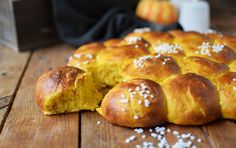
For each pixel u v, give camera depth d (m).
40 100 0.35
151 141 0.31
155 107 0.32
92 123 0.34
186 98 0.32
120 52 0.38
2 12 0.56
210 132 0.32
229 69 0.36
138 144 0.30
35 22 0.56
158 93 0.32
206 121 0.32
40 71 0.48
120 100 0.32
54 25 0.58
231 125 0.33
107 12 0.59
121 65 0.37
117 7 0.59
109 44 0.43
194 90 0.32
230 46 0.41
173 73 0.34
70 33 0.57
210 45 0.39
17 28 0.54
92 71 0.38
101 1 0.59
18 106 0.37
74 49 0.57
